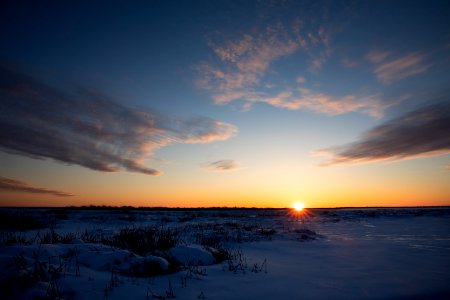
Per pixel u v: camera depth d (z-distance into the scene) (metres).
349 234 15.02
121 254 5.99
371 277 5.92
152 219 27.02
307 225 21.48
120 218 26.52
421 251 9.39
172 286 4.95
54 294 4.05
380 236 13.98
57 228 15.75
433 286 5.27
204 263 6.76
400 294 4.82
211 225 18.59
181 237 12.05
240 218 31.94
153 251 7.05
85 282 4.63
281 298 4.54
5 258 4.89
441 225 20.78
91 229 15.33
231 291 4.84
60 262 5.04
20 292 4.00
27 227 14.78
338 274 6.16
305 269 6.64
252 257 8.09
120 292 4.43
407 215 35.28
